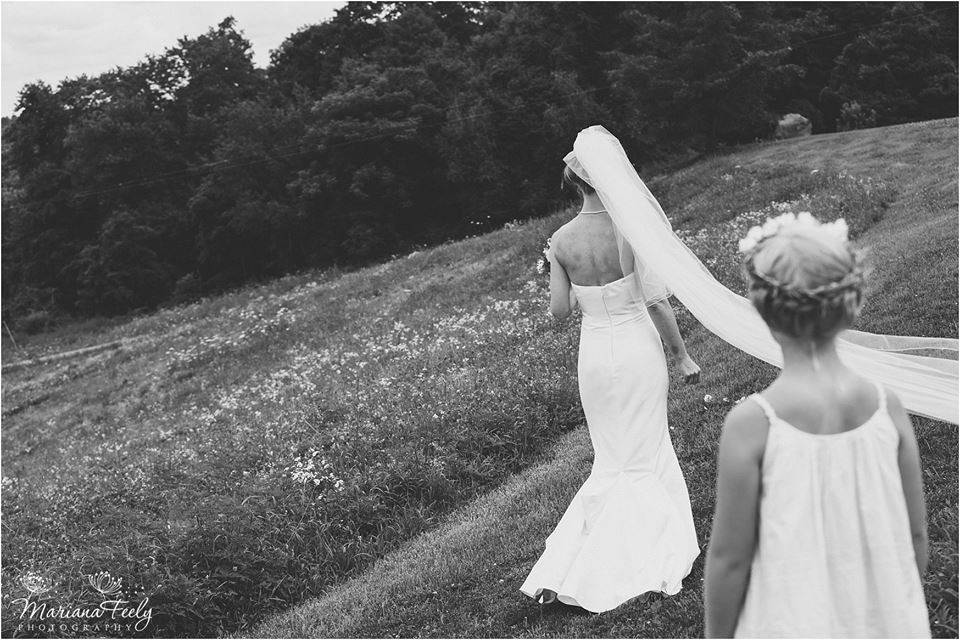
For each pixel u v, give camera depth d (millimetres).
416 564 6797
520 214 51812
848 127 49094
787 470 2307
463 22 69750
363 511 8398
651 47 34688
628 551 4863
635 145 46188
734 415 2371
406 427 10250
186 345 27016
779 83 35469
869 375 4641
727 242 15875
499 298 18688
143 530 8766
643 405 4992
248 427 13516
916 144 22891
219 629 7176
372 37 67500
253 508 8664
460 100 51625
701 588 4801
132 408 20703
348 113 54688
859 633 2334
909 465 2416
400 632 5660
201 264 63062
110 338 37688
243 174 56719
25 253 70750
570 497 7043
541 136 51250
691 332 11016
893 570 2332
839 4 54000
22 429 22938
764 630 2357
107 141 64812
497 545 6496
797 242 2242
